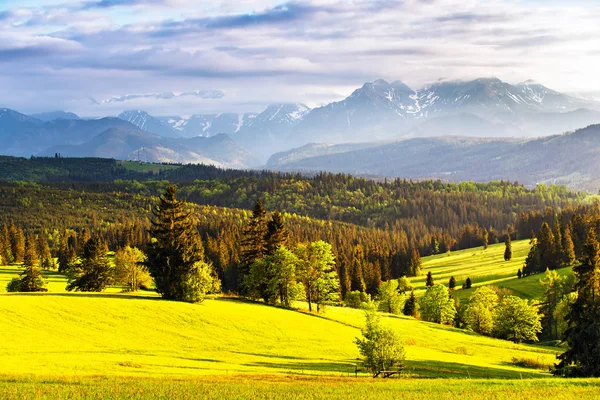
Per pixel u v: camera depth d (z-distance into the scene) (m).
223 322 89.69
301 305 122.50
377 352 67.81
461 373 76.44
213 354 73.31
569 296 124.50
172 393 47.34
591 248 72.00
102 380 51.28
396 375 69.56
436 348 101.94
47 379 50.06
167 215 100.81
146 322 82.56
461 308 150.38
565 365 70.00
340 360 78.62
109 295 96.44
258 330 89.25
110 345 70.69
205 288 101.88
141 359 64.62
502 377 75.00
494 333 129.62
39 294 91.81
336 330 99.12
